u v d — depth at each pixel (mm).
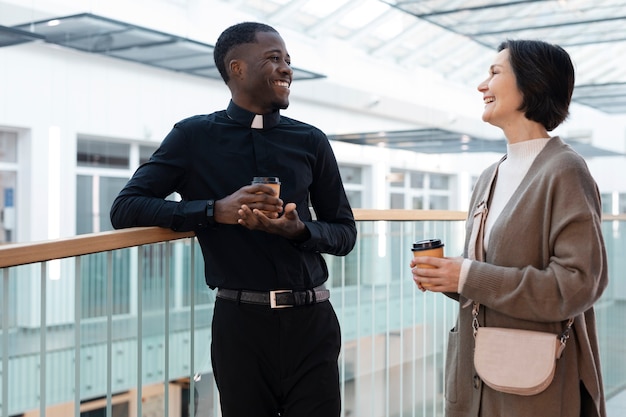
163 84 9898
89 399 5652
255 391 2041
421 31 12930
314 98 12328
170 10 9172
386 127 13602
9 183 8570
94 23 7371
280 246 2033
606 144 16953
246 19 10445
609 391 4965
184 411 2865
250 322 2027
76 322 1851
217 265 2062
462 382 1871
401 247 3510
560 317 1689
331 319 2133
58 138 8789
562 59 1795
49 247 1730
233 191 2074
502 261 1782
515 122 1846
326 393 2090
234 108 2121
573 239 1687
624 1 8609
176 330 4234
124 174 9688
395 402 3475
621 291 5074
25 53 8453
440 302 3834
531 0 8453
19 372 5094
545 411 1744
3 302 1678
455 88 14266
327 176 2227
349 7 11781
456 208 15367
